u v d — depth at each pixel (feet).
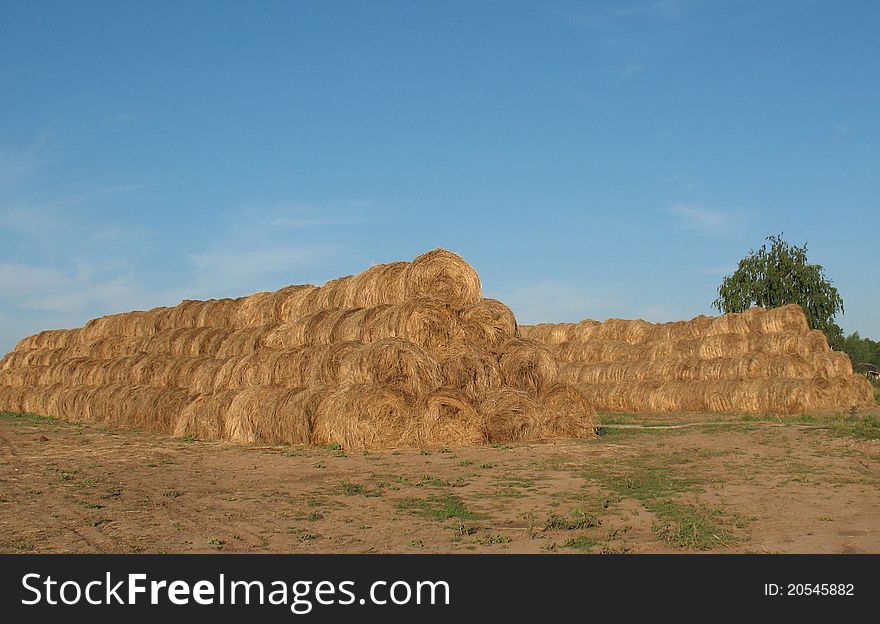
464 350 77.97
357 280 90.79
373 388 72.33
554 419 77.97
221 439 88.69
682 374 135.64
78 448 79.20
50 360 150.82
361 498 47.62
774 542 35.19
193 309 122.31
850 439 66.64
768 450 64.23
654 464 58.39
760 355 127.24
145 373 113.80
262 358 90.74
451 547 35.47
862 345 304.30
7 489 52.01
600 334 161.27
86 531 39.37
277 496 48.60
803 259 222.28
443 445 71.61
